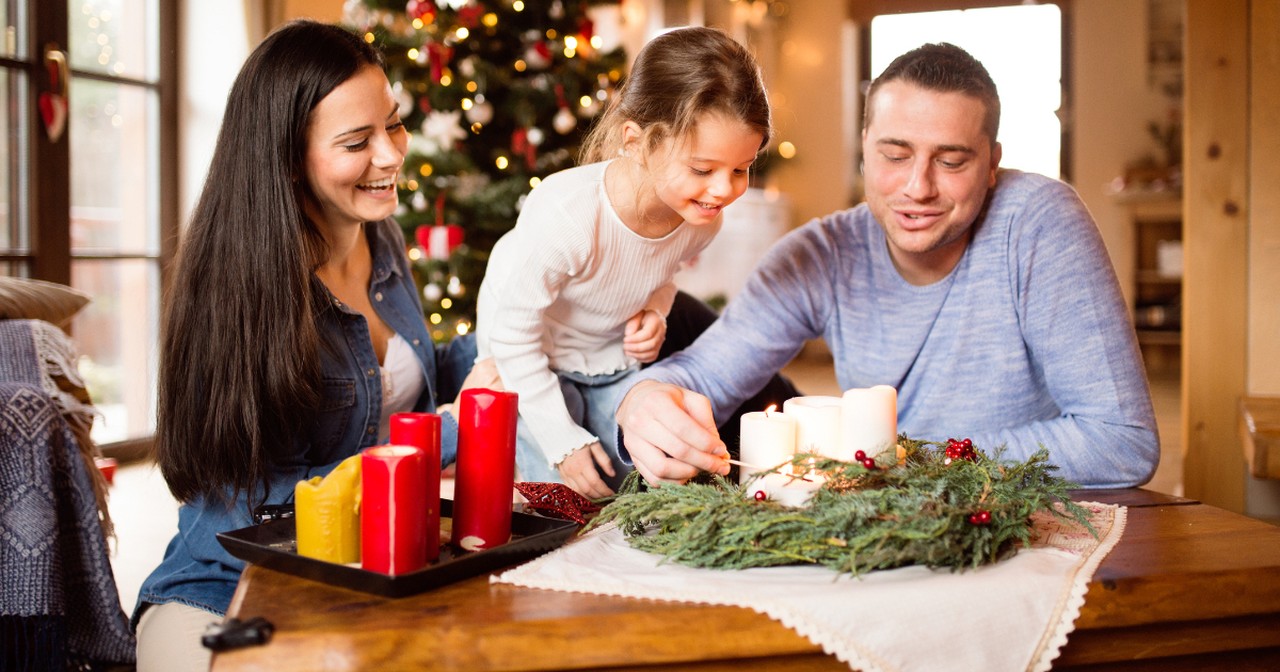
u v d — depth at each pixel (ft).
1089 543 3.59
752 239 22.71
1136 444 4.69
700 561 3.30
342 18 15.66
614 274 5.25
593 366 5.62
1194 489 10.61
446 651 2.78
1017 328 5.12
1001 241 5.10
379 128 4.62
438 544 3.34
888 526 3.18
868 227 5.55
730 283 22.03
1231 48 10.34
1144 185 22.94
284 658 2.72
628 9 20.59
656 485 3.91
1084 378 4.86
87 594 5.74
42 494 5.44
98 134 13.00
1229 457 10.49
